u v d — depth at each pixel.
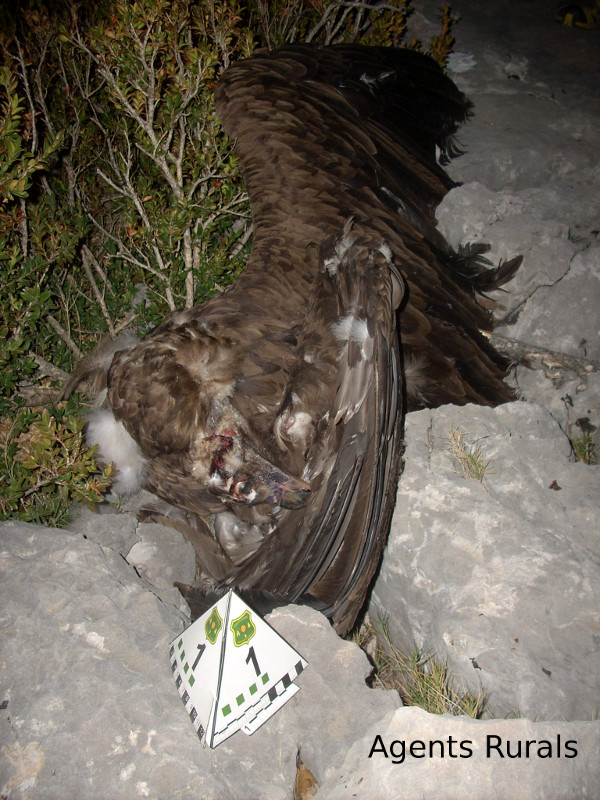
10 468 1.47
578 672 1.11
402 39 2.53
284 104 1.73
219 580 1.35
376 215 1.60
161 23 1.69
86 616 1.13
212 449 1.30
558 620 1.17
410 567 1.28
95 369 1.60
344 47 1.98
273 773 0.99
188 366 1.36
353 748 0.99
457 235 1.84
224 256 1.86
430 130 2.03
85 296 2.02
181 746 0.98
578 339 1.74
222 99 1.77
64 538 1.26
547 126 2.27
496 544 1.25
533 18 2.93
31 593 1.17
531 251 1.76
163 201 1.93
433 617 1.23
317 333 1.32
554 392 1.68
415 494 1.33
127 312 2.02
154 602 1.17
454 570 1.24
